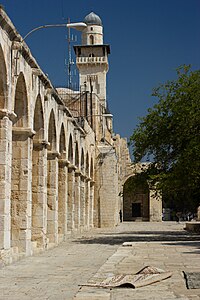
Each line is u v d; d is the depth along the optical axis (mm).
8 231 20281
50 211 32281
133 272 15156
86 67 88000
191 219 95500
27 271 18391
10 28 20219
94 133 61125
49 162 32844
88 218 54406
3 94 20422
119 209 81625
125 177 85000
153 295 11211
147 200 92062
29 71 24391
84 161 50469
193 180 32781
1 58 19812
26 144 24234
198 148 31516
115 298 10906
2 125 20328
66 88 66250
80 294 11406
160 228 60531
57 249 29109
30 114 24578
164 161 37688
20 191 24000
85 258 23500
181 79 35625
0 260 19359
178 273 14844
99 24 90312
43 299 12492
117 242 35094
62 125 36344
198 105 34031
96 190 61031
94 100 63250
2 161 20141
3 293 13438
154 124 37000
